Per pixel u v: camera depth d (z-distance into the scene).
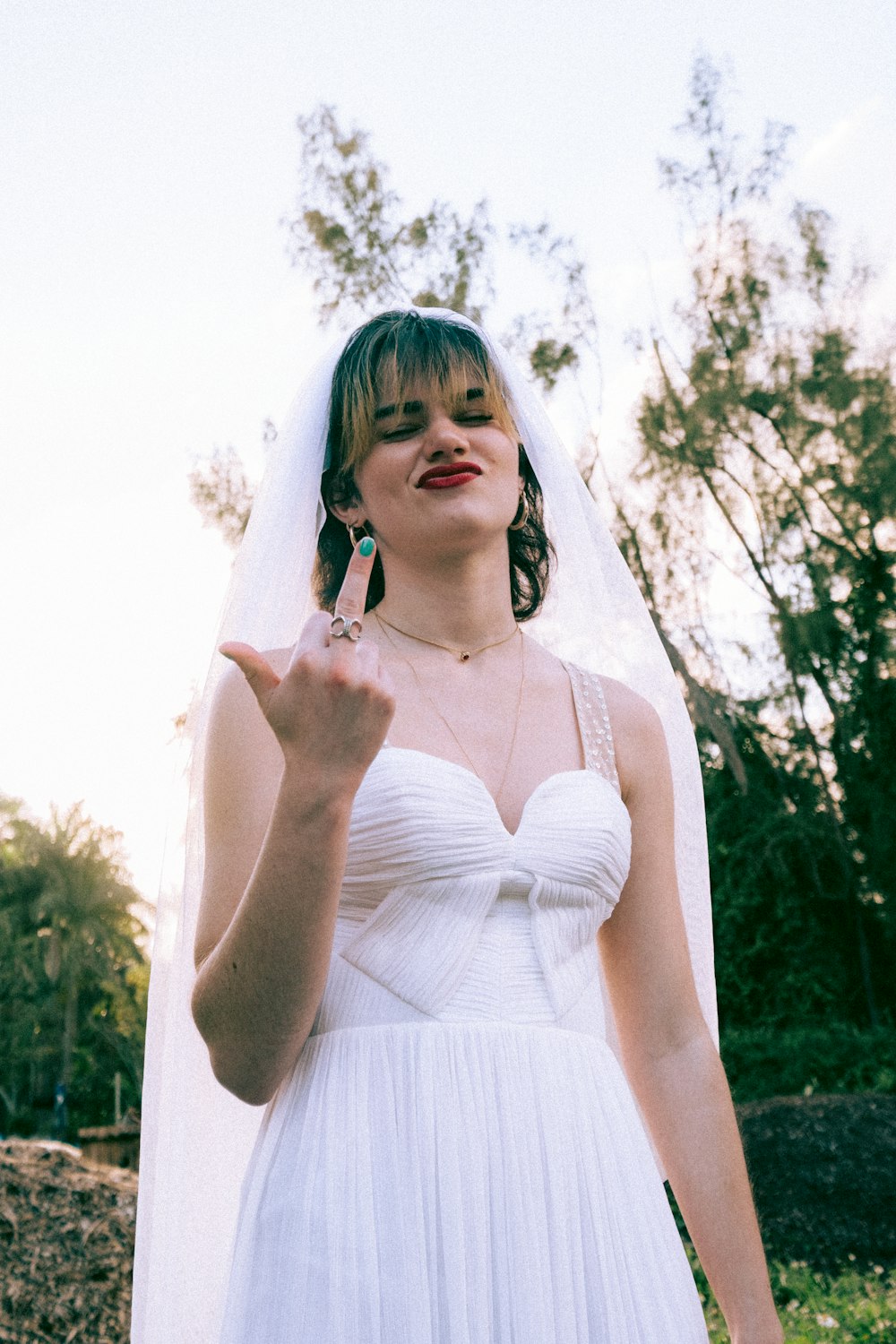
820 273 14.39
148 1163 1.92
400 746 1.77
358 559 1.44
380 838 1.63
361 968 1.64
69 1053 29.11
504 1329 1.47
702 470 14.49
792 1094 12.95
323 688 1.38
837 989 14.38
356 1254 1.48
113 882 29.48
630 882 1.94
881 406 14.35
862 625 14.60
